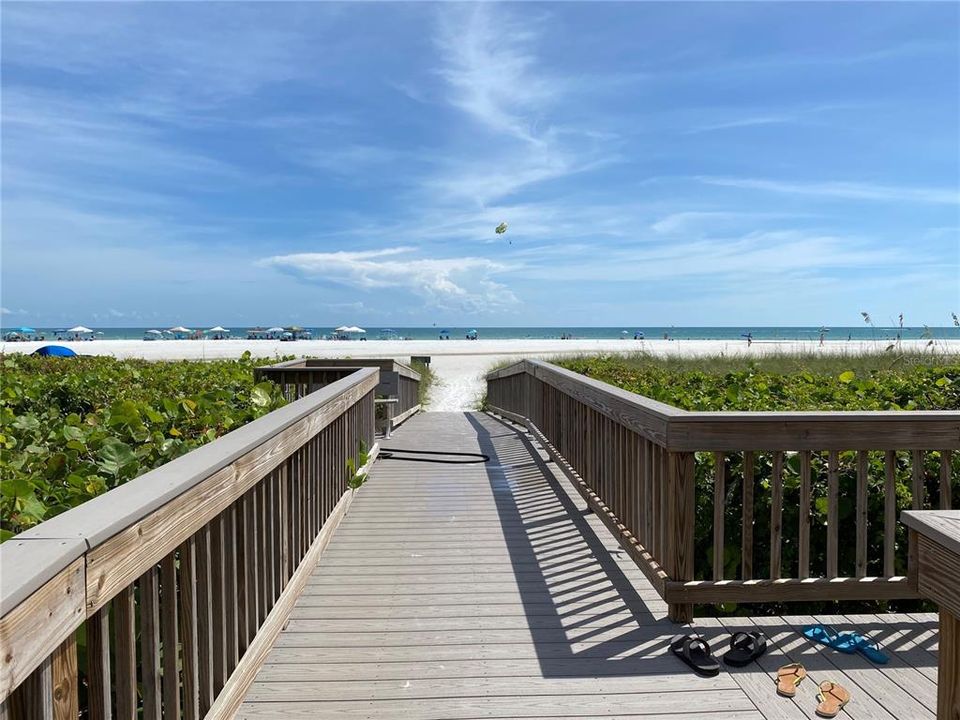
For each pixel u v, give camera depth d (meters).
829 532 2.85
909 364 9.07
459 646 2.64
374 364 8.38
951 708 1.23
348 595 3.15
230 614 2.16
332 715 2.15
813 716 2.14
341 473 4.51
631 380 6.55
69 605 1.15
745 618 2.88
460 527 4.28
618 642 2.67
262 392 4.75
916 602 3.34
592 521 4.40
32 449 3.28
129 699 1.43
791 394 5.00
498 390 11.56
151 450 3.12
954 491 3.46
